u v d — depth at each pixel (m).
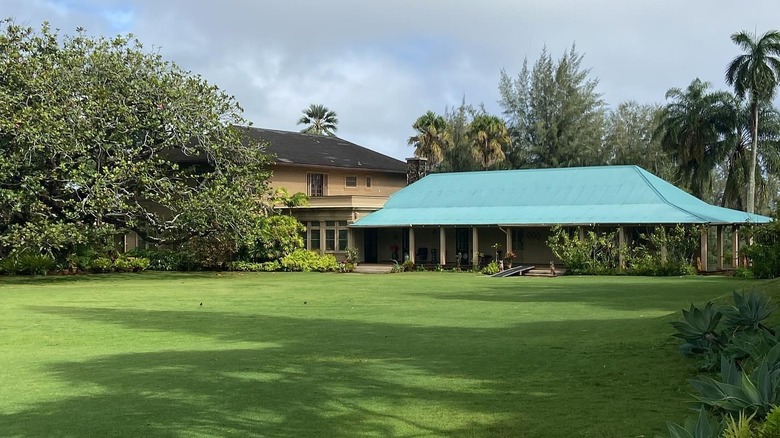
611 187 41.09
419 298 23.11
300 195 43.91
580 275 35.38
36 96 31.62
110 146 32.69
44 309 20.22
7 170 30.03
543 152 66.38
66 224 31.25
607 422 7.25
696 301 20.48
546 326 15.04
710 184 53.22
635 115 67.56
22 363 11.28
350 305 20.92
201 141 35.41
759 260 29.19
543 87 66.88
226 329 15.52
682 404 7.85
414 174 51.12
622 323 14.90
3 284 30.47
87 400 8.63
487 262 42.28
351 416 7.72
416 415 7.73
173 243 37.56
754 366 7.08
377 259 46.47
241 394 8.80
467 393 8.70
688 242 35.31
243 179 36.03
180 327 15.95
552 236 39.41
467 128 68.75
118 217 35.00
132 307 20.75
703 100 50.50
